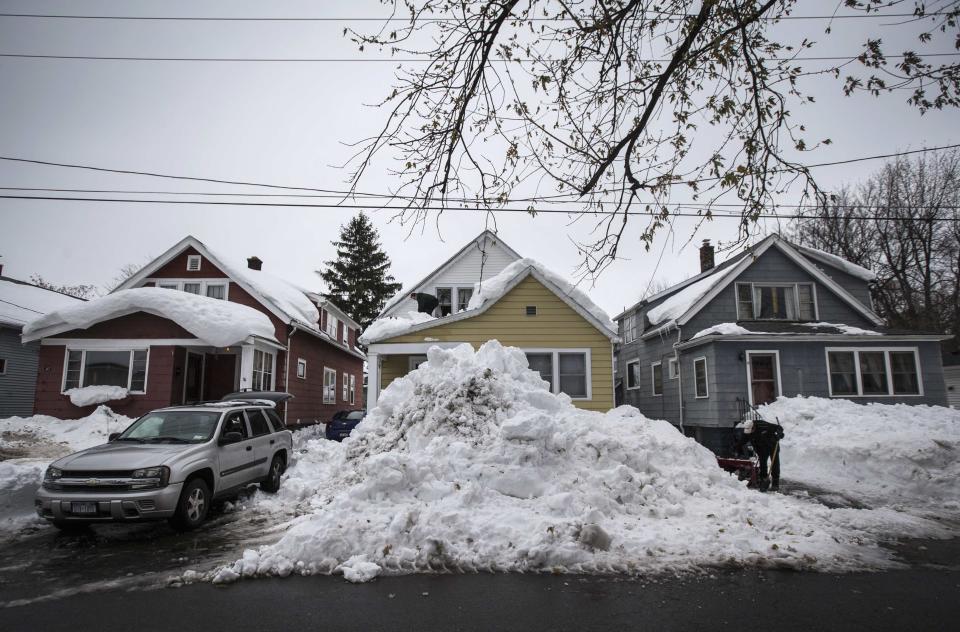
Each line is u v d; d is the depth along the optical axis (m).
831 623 4.16
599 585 4.95
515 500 6.66
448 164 5.79
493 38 5.35
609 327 15.86
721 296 19.91
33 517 7.80
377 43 5.45
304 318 23.50
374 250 49.53
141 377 17.11
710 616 4.27
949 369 25.80
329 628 4.03
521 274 16.12
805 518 7.23
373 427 9.55
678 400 20.69
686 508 7.25
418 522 5.82
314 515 6.25
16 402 22.20
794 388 17.73
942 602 4.63
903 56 5.21
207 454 7.73
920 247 28.19
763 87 5.67
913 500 9.85
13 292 25.27
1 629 4.04
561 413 9.22
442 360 9.87
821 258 21.56
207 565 5.66
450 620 4.17
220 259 21.86
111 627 4.07
